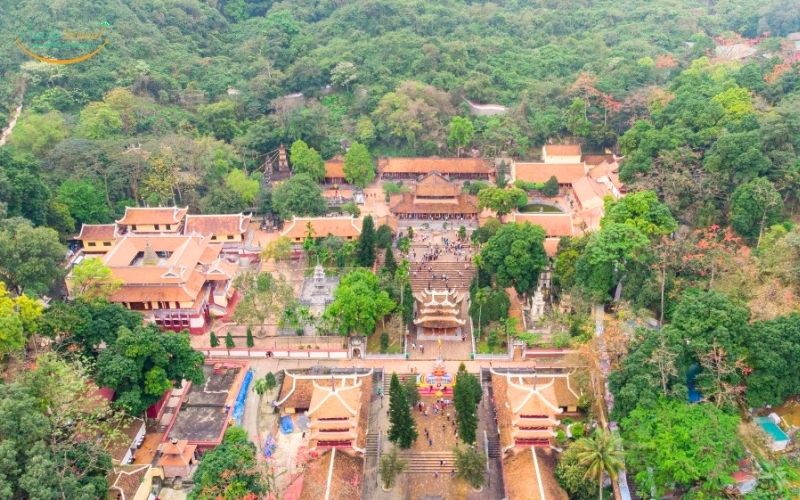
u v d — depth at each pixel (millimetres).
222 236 125375
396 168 151875
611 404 83125
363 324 97125
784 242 90000
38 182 109562
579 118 156375
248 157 152875
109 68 161625
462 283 114938
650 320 95250
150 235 118625
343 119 165875
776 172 108500
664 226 102000
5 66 153375
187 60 176500
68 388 69250
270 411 88500
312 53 184375
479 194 129875
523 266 102375
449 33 196500
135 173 130250
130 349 79250
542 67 184750
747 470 71125
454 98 169625
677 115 131875
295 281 116188
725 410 75188
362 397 86500
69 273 108438
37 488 58875
